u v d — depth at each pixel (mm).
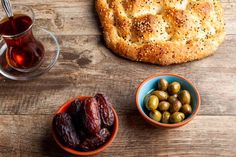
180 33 745
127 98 698
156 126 638
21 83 727
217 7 797
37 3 853
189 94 647
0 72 742
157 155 630
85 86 717
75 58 757
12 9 730
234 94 699
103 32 779
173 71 731
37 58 738
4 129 669
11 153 644
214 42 745
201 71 730
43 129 667
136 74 729
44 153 640
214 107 682
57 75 735
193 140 645
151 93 665
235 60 744
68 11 835
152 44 738
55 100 702
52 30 805
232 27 791
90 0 855
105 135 598
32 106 696
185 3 787
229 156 627
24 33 688
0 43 789
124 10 788
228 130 654
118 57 754
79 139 598
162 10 784
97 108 598
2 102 703
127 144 644
